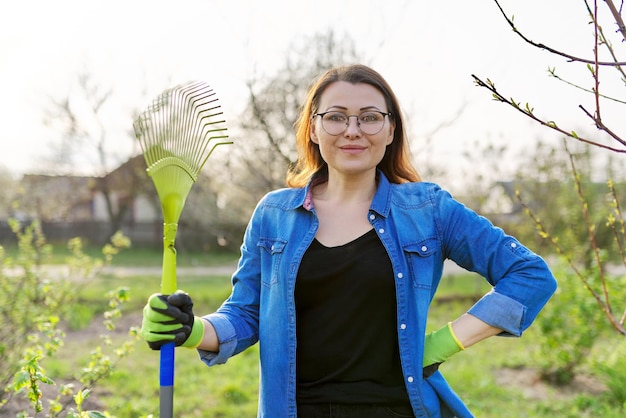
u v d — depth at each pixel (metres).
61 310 5.96
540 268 2.12
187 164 2.01
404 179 2.46
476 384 6.81
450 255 2.24
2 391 4.20
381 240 2.14
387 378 2.10
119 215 30.77
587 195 11.41
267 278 2.23
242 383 6.68
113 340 8.58
